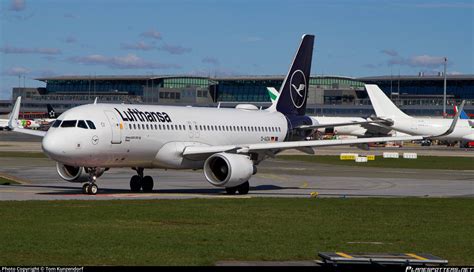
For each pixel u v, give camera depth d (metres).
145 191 98.94
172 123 97.38
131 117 91.94
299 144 96.38
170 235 54.47
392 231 59.00
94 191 90.31
